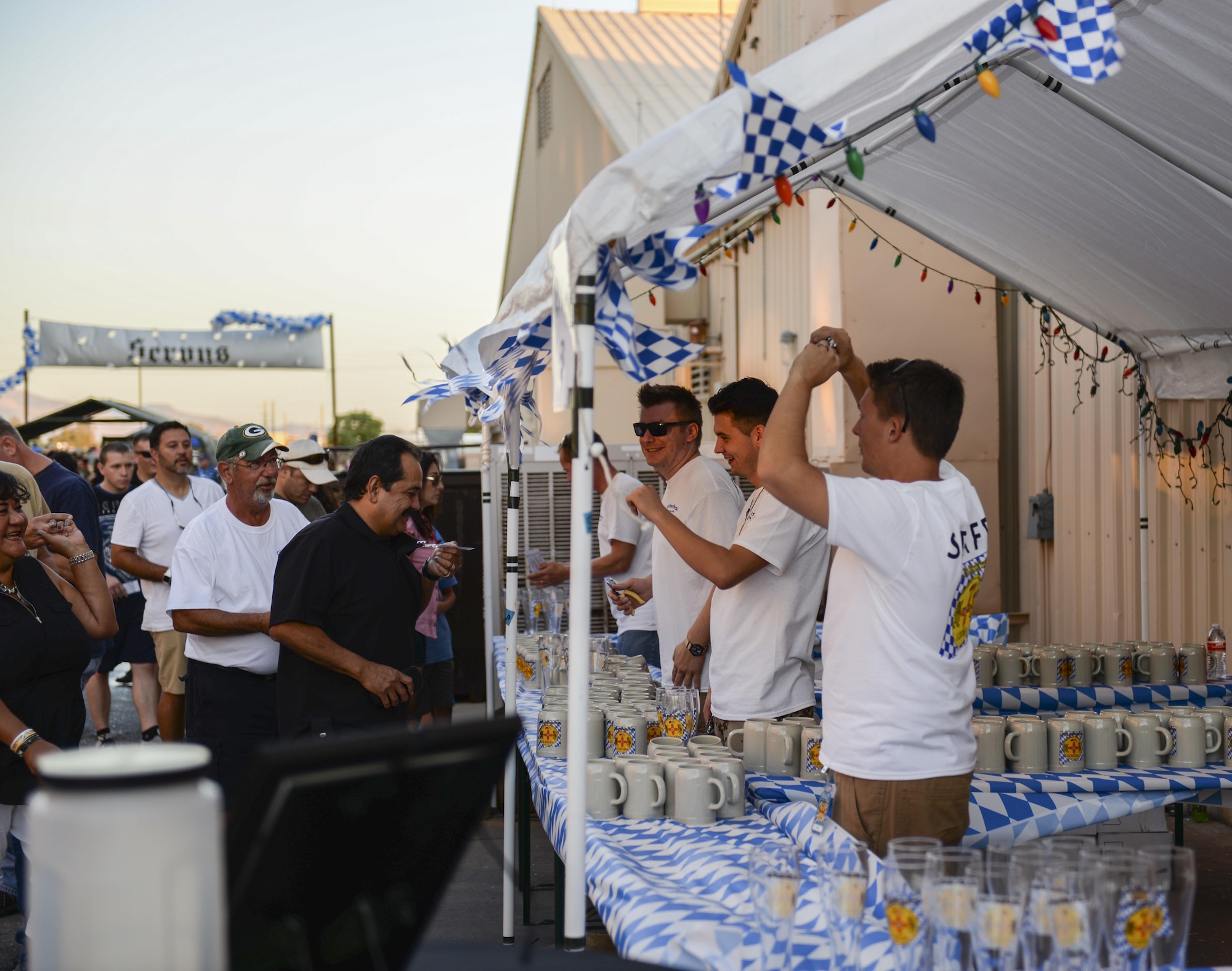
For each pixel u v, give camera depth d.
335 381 20.69
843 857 1.49
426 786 1.29
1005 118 3.04
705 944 1.63
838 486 1.82
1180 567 5.21
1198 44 2.44
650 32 15.63
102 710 6.47
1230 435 4.86
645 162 1.71
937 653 1.89
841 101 1.87
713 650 3.01
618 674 3.78
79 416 14.61
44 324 18.81
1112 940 1.28
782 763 2.71
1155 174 3.14
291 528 4.04
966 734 1.95
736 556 2.75
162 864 0.88
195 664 3.82
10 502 2.90
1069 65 1.72
